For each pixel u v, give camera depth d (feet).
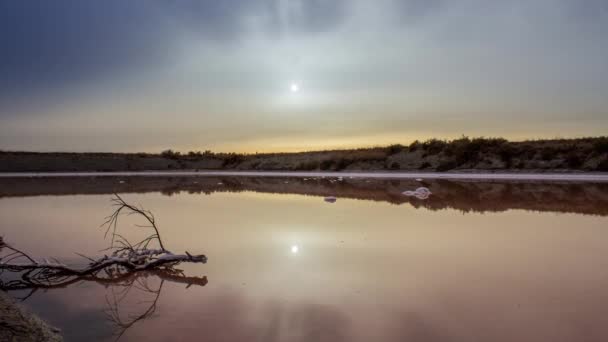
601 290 17.31
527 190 57.21
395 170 111.24
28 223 36.73
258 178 105.60
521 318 14.55
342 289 17.94
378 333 13.53
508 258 22.81
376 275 19.85
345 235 29.43
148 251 23.35
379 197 54.65
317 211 42.06
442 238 28.22
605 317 14.51
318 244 26.76
